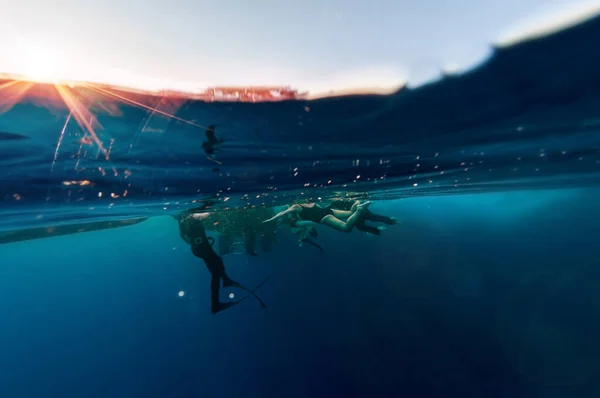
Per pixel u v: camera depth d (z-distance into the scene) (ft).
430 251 59.31
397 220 28.43
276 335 44.93
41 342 65.10
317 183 20.74
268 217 37.24
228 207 29.22
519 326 37.58
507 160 18.34
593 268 47.06
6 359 59.72
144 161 13.58
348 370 35.73
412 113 10.12
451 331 38.34
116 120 9.80
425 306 43.88
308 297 50.34
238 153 13.60
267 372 39.24
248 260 57.98
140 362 49.60
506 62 7.43
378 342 38.75
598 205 66.59
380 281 51.31
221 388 39.24
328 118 10.28
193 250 26.08
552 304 40.63
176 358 47.91
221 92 8.57
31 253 73.77
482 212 74.28
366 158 15.46
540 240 63.67
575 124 11.76
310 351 40.34
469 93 8.85
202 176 16.71
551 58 7.20
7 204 16.20
